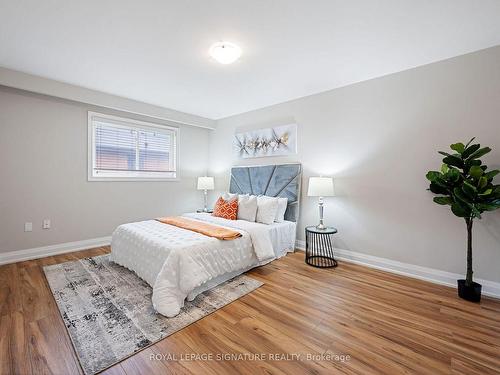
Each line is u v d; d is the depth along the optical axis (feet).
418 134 8.66
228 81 10.13
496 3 5.48
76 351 4.79
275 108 13.14
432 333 5.56
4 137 9.52
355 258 10.19
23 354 4.70
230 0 5.47
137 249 8.11
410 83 8.81
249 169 14.14
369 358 4.78
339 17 6.04
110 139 12.71
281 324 5.83
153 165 14.51
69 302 6.63
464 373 4.44
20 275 8.38
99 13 5.95
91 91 11.07
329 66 8.71
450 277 8.05
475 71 7.58
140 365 4.51
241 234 8.71
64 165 11.00
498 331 5.65
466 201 6.44
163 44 7.36
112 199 12.57
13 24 6.40
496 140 7.28
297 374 4.37
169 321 5.87
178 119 14.47
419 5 5.59
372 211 9.75
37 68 9.01
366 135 9.89
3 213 9.56
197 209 16.31
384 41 7.10
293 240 11.66
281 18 6.09
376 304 6.82
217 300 6.94
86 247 11.69
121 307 6.44
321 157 11.30
